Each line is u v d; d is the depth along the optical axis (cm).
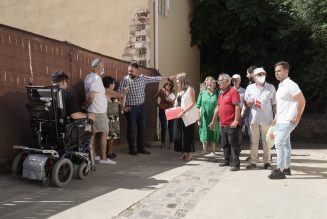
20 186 616
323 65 1423
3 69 655
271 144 809
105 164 838
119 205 534
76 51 845
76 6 1328
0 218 471
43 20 1377
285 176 729
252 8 1588
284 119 710
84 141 694
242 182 687
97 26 1303
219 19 1672
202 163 882
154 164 858
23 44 695
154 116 1259
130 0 1264
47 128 646
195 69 1805
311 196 596
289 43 1577
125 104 979
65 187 623
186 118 908
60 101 630
